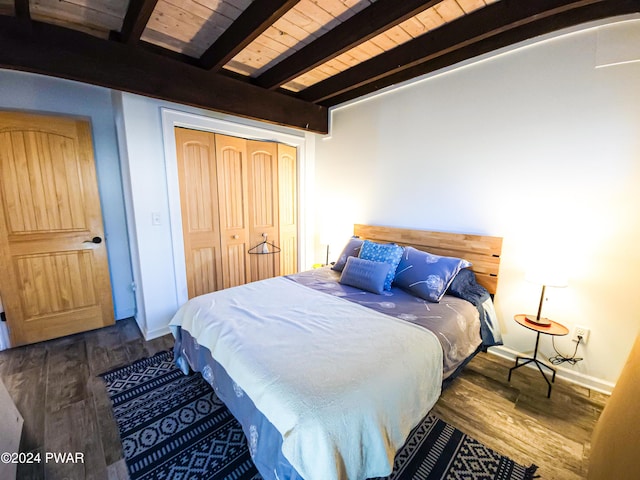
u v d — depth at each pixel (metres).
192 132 2.66
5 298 2.31
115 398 1.79
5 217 2.26
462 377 2.03
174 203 2.58
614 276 1.79
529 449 1.45
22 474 1.29
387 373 1.21
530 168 2.04
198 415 1.66
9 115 2.20
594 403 1.78
